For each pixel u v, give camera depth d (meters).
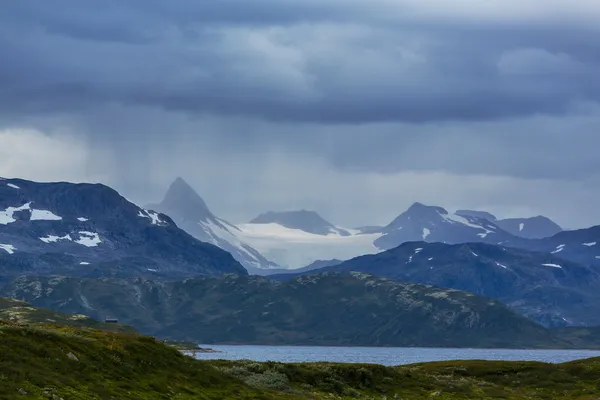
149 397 127.44
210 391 145.62
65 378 120.88
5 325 134.62
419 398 188.75
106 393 121.00
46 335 134.38
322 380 189.62
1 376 112.25
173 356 155.50
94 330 160.75
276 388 172.25
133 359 143.62
